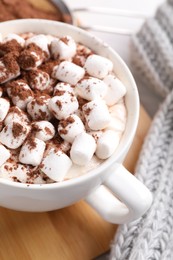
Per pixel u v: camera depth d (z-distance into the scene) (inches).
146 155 12.9
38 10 15.5
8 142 10.0
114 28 16.2
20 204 10.6
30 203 10.4
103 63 10.9
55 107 10.3
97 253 11.8
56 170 9.8
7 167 10.0
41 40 11.1
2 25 11.5
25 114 10.5
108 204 11.2
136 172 12.6
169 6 15.2
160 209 12.1
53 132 10.3
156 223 11.9
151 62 14.7
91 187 10.4
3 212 12.0
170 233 11.9
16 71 10.6
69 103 10.3
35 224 12.0
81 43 11.8
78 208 12.3
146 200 10.2
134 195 10.1
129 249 11.6
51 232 11.9
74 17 15.2
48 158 10.0
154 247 11.6
